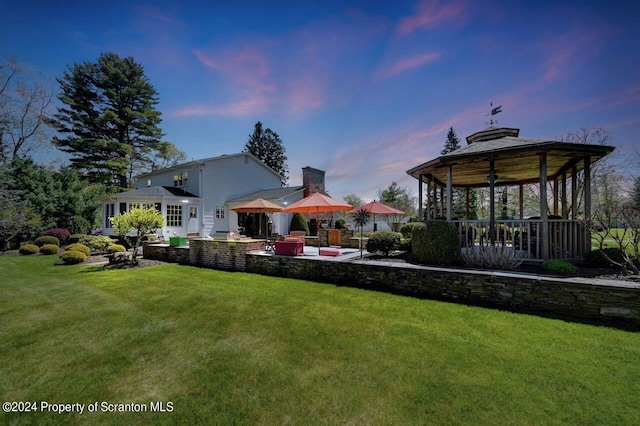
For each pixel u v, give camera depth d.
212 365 3.32
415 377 2.97
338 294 6.13
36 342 4.01
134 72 28.66
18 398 2.79
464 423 2.33
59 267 9.96
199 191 18.70
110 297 6.18
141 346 3.84
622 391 2.70
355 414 2.46
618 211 5.95
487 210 24.78
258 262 8.81
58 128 25.31
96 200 19.22
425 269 6.02
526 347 3.57
